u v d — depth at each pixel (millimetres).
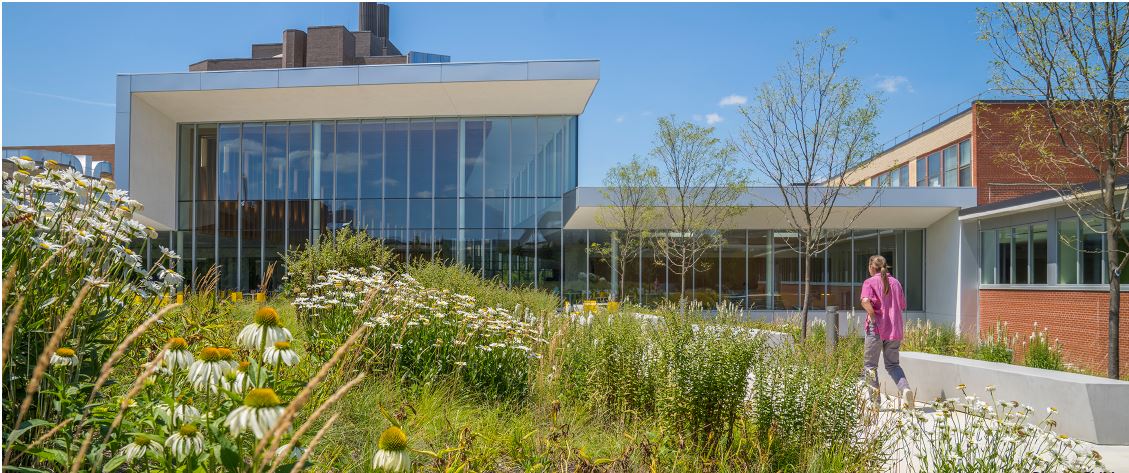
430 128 25062
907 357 8586
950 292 23203
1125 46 8547
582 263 24203
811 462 4109
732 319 5516
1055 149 17656
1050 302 18094
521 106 24141
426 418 4375
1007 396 6980
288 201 25109
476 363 5648
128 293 3277
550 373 5719
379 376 5098
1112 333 8891
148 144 23781
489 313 6168
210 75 22672
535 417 4762
